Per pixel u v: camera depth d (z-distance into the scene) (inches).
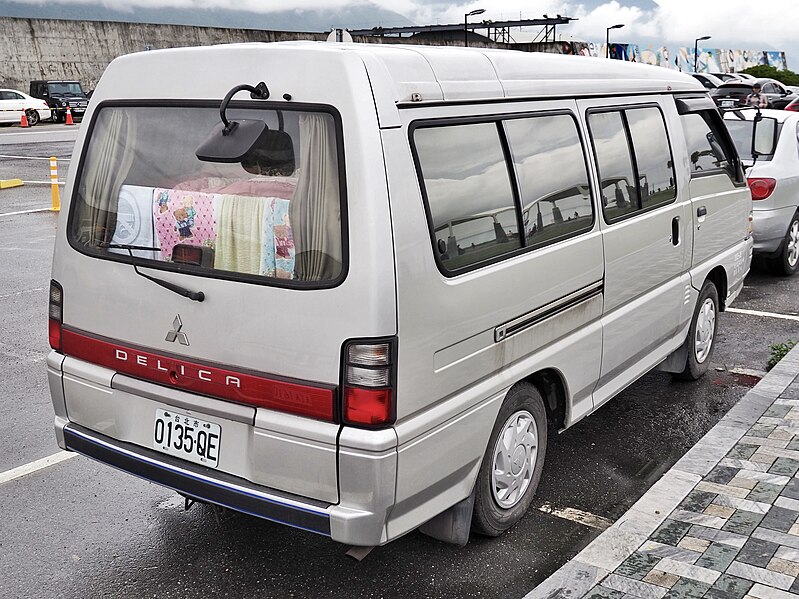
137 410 145.5
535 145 154.4
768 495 165.2
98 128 149.1
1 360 269.4
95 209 148.0
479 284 136.9
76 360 153.8
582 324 171.0
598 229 173.5
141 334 142.4
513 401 154.0
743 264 261.7
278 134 126.2
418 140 127.4
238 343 130.5
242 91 129.3
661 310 206.7
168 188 138.2
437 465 133.6
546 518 170.1
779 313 315.9
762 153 354.6
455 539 148.6
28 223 523.8
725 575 138.9
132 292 142.0
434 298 127.6
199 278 133.1
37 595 146.3
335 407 122.7
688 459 181.2
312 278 123.3
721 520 156.0
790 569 140.3
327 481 125.2
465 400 137.6
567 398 170.1
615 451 201.3
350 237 119.6
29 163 824.9
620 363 190.7
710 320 243.3
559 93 163.3
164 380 139.9
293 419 126.5
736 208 250.8
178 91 137.3
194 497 138.4
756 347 276.5
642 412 223.8
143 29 1651.1
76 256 149.9
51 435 213.0
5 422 220.2
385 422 122.0
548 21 1473.9
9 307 332.2
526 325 151.3
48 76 1550.2
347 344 120.8
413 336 124.2
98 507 176.9
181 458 140.2
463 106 136.9
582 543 161.0
